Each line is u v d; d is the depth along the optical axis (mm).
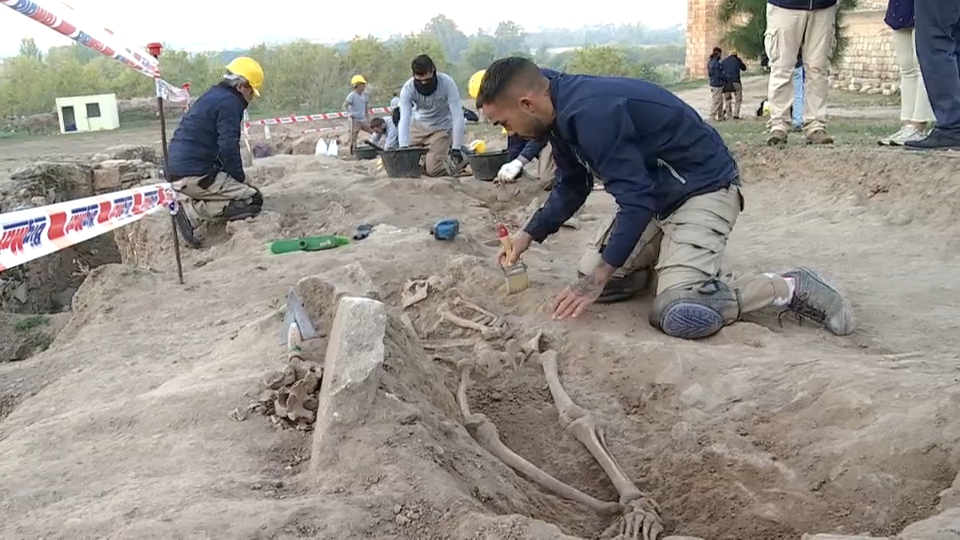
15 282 11414
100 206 4555
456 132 10461
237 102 8328
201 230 8617
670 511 3357
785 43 9656
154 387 4035
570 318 5039
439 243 6777
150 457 3100
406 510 2598
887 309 5238
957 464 3006
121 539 2469
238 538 2447
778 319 5023
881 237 7012
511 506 2906
